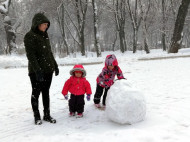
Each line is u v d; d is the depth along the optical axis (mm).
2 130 3914
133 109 3543
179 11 19891
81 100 4328
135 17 32812
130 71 10961
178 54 18766
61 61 18781
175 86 6578
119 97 3633
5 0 29500
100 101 5465
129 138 3010
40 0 32250
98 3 32344
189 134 3006
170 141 2826
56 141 3221
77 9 30594
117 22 34406
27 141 3324
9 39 28094
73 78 4352
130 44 51531
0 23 34719
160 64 12977
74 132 3531
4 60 17062
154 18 33750
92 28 41969
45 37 4160
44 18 3959
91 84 7953
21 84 8992
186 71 9586
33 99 4141
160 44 57844
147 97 5504
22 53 27172
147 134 3072
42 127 3910
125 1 32188
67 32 50344
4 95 7133
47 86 4184
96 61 17859
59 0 30141
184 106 4414
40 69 3816
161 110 4266
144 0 34062
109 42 58656
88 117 4336
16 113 4996
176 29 20109
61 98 6164
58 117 4469
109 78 4738
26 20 37469
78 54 36406
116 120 3621
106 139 3082
